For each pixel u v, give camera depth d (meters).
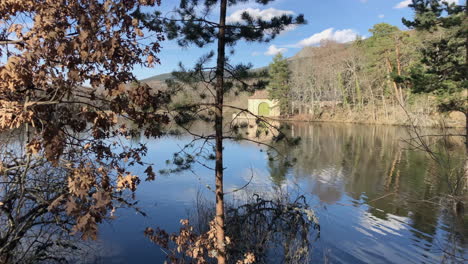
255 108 57.03
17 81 2.66
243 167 18.06
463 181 11.55
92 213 2.59
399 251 8.14
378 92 51.47
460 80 14.41
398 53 43.44
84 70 2.92
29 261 5.70
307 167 18.08
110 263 6.92
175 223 9.39
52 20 2.84
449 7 14.16
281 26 5.81
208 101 5.77
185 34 5.76
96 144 4.10
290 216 8.39
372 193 13.12
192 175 15.34
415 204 11.72
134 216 9.84
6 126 2.94
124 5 3.12
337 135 34.22
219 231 6.05
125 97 3.27
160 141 26.64
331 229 9.41
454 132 27.72
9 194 4.56
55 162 2.88
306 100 59.62
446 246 8.37
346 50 58.00
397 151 23.27
